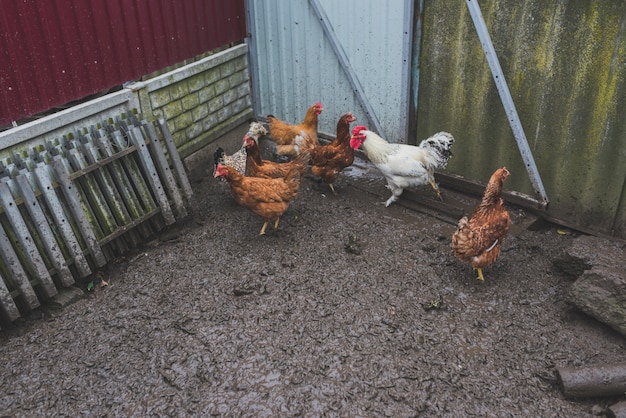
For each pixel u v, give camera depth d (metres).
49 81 1.81
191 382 1.48
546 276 1.86
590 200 2.04
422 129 2.40
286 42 2.60
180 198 2.18
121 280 1.91
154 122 2.25
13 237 1.71
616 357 1.53
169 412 1.40
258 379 1.48
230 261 1.98
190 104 2.45
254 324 1.67
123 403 1.43
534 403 1.40
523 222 2.16
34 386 1.49
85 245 1.89
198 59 2.47
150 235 2.16
